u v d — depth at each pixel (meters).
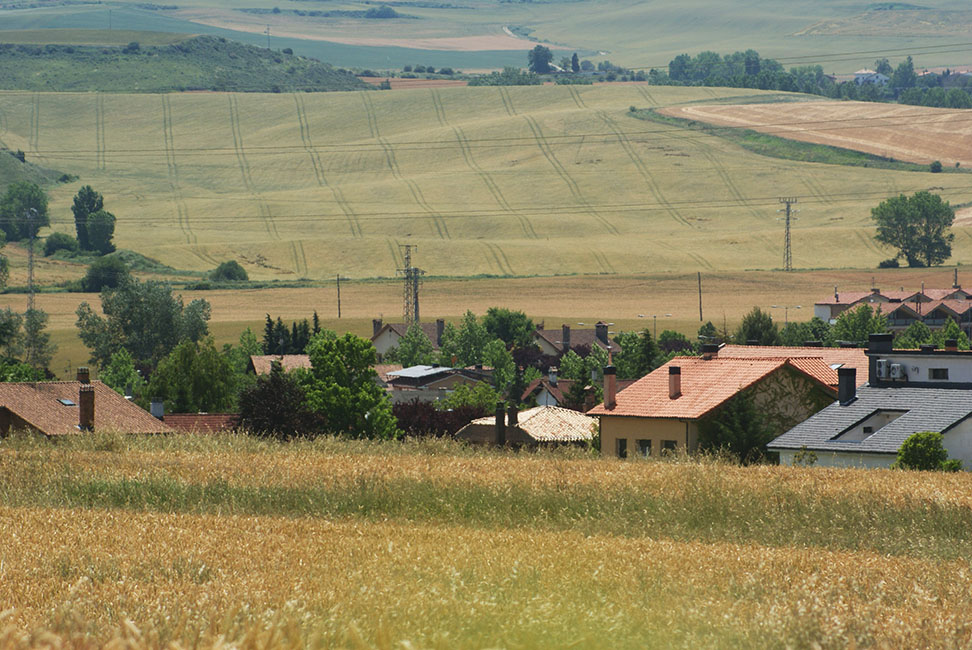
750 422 123.06
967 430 107.81
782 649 28.59
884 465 105.75
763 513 59.78
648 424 125.75
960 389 119.56
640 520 58.94
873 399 118.75
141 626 27.56
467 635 26.69
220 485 67.00
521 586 35.03
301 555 42.16
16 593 33.06
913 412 112.38
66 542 44.59
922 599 35.44
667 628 29.55
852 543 54.34
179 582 35.94
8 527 49.16
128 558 40.66
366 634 26.03
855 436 114.06
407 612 28.58
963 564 46.38
